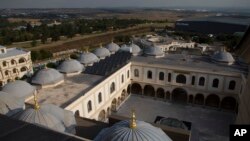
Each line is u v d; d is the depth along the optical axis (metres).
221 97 49.44
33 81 39.19
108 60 54.66
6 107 27.11
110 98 46.97
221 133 40.34
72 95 36.56
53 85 39.84
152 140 18.45
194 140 31.89
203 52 76.06
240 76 46.19
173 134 25.38
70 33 153.62
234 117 46.09
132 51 63.78
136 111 49.00
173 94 57.34
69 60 47.34
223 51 55.16
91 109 39.31
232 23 160.00
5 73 67.81
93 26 190.62
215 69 49.25
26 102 33.62
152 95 57.91
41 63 87.69
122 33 167.25
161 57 61.03
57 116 26.12
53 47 122.00
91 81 43.19
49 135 6.68
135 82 57.69
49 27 182.88
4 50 68.94
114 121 27.86
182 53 69.44
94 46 124.88
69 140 6.48
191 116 46.66
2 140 6.41
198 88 51.34
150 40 110.00
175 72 52.28
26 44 125.31
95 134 26.69
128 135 18.56
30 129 6.95
